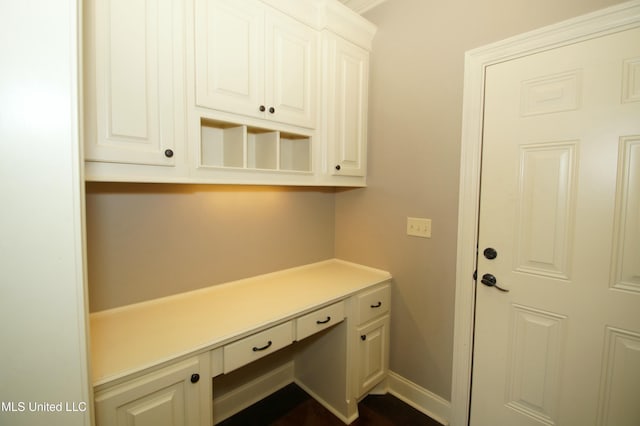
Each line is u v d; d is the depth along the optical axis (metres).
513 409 1.49
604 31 1.18
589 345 1.28
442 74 1.66
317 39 1.66
